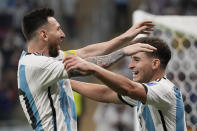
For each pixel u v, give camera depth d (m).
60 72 10.83
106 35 39.78
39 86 11.07
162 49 11.54
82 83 12.64
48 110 11.13
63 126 11.13
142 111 11.74
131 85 10.63
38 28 11.37
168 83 11.38
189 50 17.25
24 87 11.20
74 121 11.43
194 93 17.19
